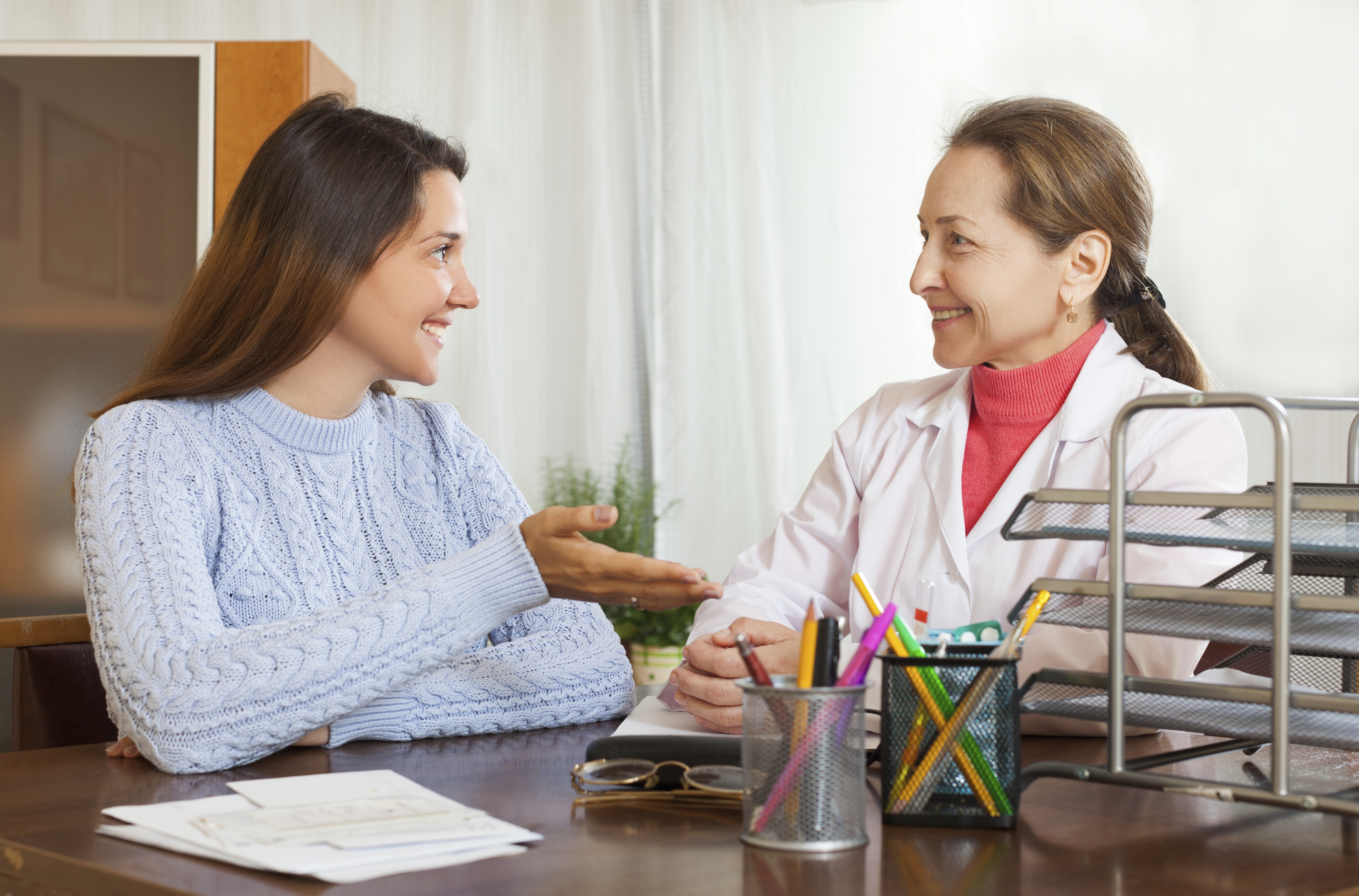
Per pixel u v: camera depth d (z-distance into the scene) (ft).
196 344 4.09
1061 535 2.68
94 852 2.24
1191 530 2.53
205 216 8.04
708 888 1.98
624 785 2.68
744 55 10.64
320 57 8.43
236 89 8.09
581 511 3.24
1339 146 9.57
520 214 10.98
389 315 3.99
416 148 4.09
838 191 10.59
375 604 3.29
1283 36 9.66
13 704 4.75
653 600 3.25
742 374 10.71
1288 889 1.98
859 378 10.57
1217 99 9.75
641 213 10.94
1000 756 2.37
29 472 8.02
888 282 10.57
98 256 8.09
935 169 4.54
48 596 8.00
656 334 10.69
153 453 3.68
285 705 3.11
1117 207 4.43
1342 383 9.58
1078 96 10.07
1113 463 2.48
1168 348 4.74
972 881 2.02
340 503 4.20
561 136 10.96
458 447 4.82
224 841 2.22
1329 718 2.39
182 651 3.19
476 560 3.37
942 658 2.38
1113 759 2.49
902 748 2.40
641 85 10.92
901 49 10.52
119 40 8.51
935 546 4.55
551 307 10.96
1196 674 3.91
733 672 3.46
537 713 3.75
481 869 2.10
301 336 3.97
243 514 3.95
